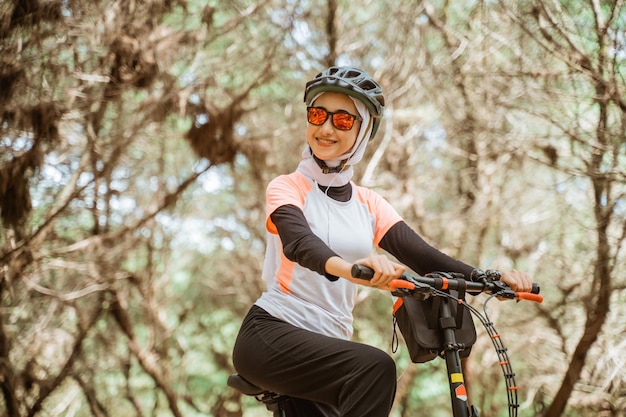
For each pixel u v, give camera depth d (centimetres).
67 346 689
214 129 652
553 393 618
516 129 597
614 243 521
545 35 518
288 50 688
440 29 652
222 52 657
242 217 816
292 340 244
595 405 555
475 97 646
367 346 231
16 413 614
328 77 260
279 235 249
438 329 234
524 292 245
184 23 627
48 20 560
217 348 915
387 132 721
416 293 220
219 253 873
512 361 671
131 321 750
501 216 697
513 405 221
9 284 591
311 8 702
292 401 269
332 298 258
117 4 584
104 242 682
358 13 718
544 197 689
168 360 784
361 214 271
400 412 778
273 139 712
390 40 700
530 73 546
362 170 732
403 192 732
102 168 630
